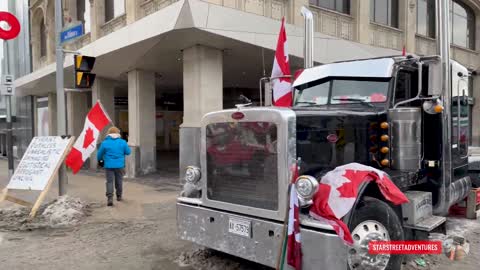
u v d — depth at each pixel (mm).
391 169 4824
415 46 18234
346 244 3607
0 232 6711
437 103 5090
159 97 26094
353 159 4582
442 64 5219
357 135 4633
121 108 23812
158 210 8227
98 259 5355
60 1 9000
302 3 12734
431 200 5242
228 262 5039
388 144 4809
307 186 3717
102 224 7148
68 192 10547
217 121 4531
